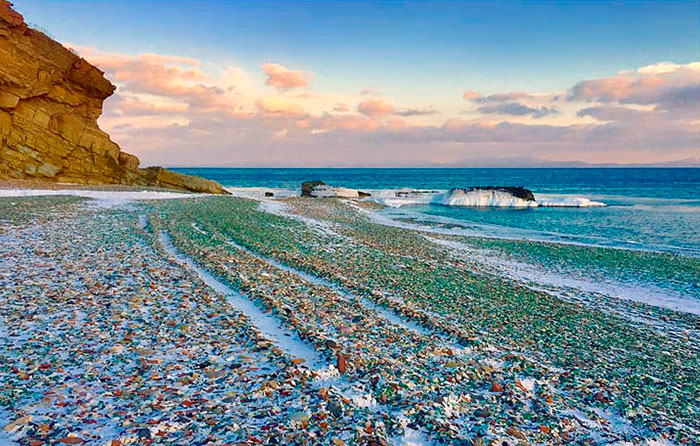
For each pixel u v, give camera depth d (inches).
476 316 426.9
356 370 264.2
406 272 606.5
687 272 764.6
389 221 1478.8
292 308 384.2
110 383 225.3
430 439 196.9
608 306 540.7
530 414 234.1
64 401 203.0
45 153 1766.7
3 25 1578.5
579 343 377.7
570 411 245.8
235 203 1448.1
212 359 264.2
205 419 195.2
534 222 1550.2
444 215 1781.5
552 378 289.4
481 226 1412.4
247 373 247.3
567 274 732.0
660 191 3558.1
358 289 475.2
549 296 558.6
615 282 688.4
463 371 281.0
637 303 568.1
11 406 195.2
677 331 452.8
